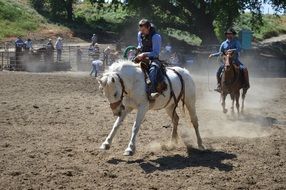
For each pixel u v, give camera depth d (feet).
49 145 33.06
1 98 56.75
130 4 166.09
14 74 94.27
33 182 24.77
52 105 51.60
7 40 154.10
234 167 28.48
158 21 172.04
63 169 27.20
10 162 28.40
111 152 31.32
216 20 172.24
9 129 38.24
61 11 194.80
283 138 37.17
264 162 29.78
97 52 115.44
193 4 164.35
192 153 31.83
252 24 169.27
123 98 30.45
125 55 32.35
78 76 93.56
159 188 24.32
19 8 186.29
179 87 32.60
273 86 86.28
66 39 169.07
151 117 45.85
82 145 33.32
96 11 220.02
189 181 25.57
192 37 202.90
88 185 24.49
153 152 31.35
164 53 116.47
